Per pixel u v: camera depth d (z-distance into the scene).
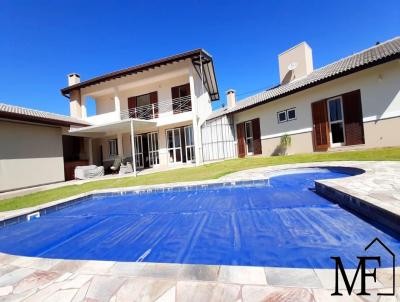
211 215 5.48
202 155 16.20
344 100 11.13
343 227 4.00
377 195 4.38
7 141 12.02
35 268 3.32
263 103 14.12
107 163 19.36
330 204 5.27
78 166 16.00
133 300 2.35
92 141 19.67
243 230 4.39
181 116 15.86
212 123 16.83
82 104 18.77
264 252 3.48
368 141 10.38
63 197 9.19
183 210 6.21
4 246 4.92
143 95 18.50
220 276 2.62
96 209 7.46
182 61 15.50
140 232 4.93
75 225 5.93
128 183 10.81
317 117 12.26
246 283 2.44
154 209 6.68
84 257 4.10
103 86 17.86
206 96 21.31
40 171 13.43
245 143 16.72
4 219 6.23
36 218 7.02
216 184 8.26
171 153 17.45
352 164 8.23
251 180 8.09
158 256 3.78
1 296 2.67
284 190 7.15
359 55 12.94
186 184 8.46
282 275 2.53
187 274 2.73
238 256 3.46
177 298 2.30
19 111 13.80
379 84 9.98
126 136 18.94
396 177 5.73
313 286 2.29
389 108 9.74
